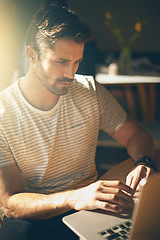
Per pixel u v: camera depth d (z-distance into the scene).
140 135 1.40
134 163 1.26
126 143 1.43
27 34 1.08
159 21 4.29
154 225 0.66
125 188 0.95
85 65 2.53
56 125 1.19
